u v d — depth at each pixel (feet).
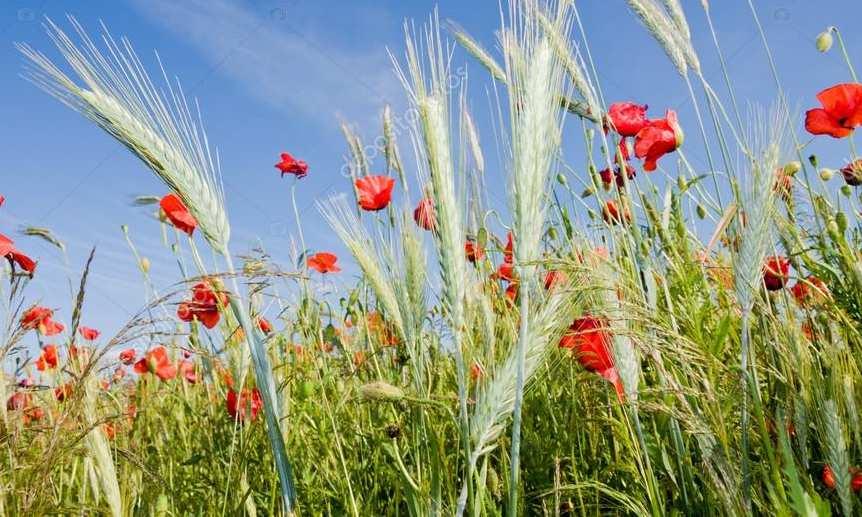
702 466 2.07
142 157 1.88
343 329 2.91
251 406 2.53
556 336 1.94
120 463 2.50
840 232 2.57
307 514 2.53
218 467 2.72
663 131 2.70
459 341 1.82
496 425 1.83
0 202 2.67
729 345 2.40
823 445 1.96
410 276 2.03
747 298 2.03
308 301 2.93
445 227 1.82
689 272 2.54
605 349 2.11
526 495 2.26
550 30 1.91
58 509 2.13
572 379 2.46
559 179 2.81
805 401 2.01
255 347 1.93
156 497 2.43
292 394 2.65
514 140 1.82
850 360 2.06
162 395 3.34
